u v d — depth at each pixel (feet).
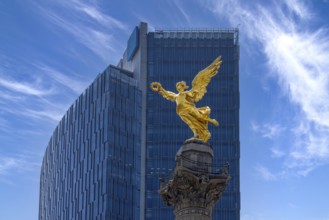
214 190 238.48
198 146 242.17
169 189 242.78
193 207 235.61
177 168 237.25
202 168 238.48
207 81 256.93
